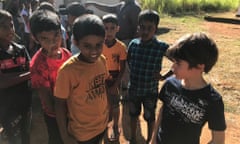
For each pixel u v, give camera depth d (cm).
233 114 522
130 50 362
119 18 541
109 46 370
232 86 643
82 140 249
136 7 532
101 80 246
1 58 289
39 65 254
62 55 266
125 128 457
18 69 301
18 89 308
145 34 339
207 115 205
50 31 243
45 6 388
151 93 359
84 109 240
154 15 336
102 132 261
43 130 439
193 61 195
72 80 229
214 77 694
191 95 208
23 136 338
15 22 637
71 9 390
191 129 212
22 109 320
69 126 246
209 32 1186
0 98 301
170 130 220
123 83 543
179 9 1677
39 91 259
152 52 346
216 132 205
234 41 1048
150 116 369
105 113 260
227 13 1650
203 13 1647
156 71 351
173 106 218
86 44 220
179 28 1241
